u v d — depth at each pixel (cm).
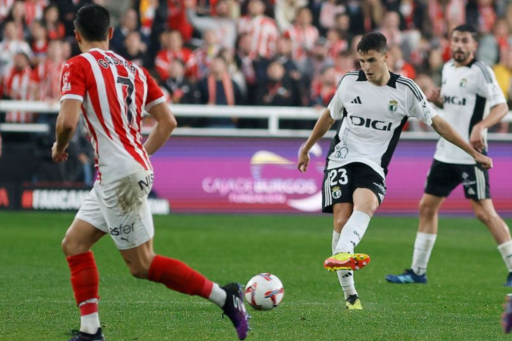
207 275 2959
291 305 2284
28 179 4775
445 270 3183
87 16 1695
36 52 5094
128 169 1631
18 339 1752
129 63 1712
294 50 5462
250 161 4897
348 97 2217
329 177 2242
